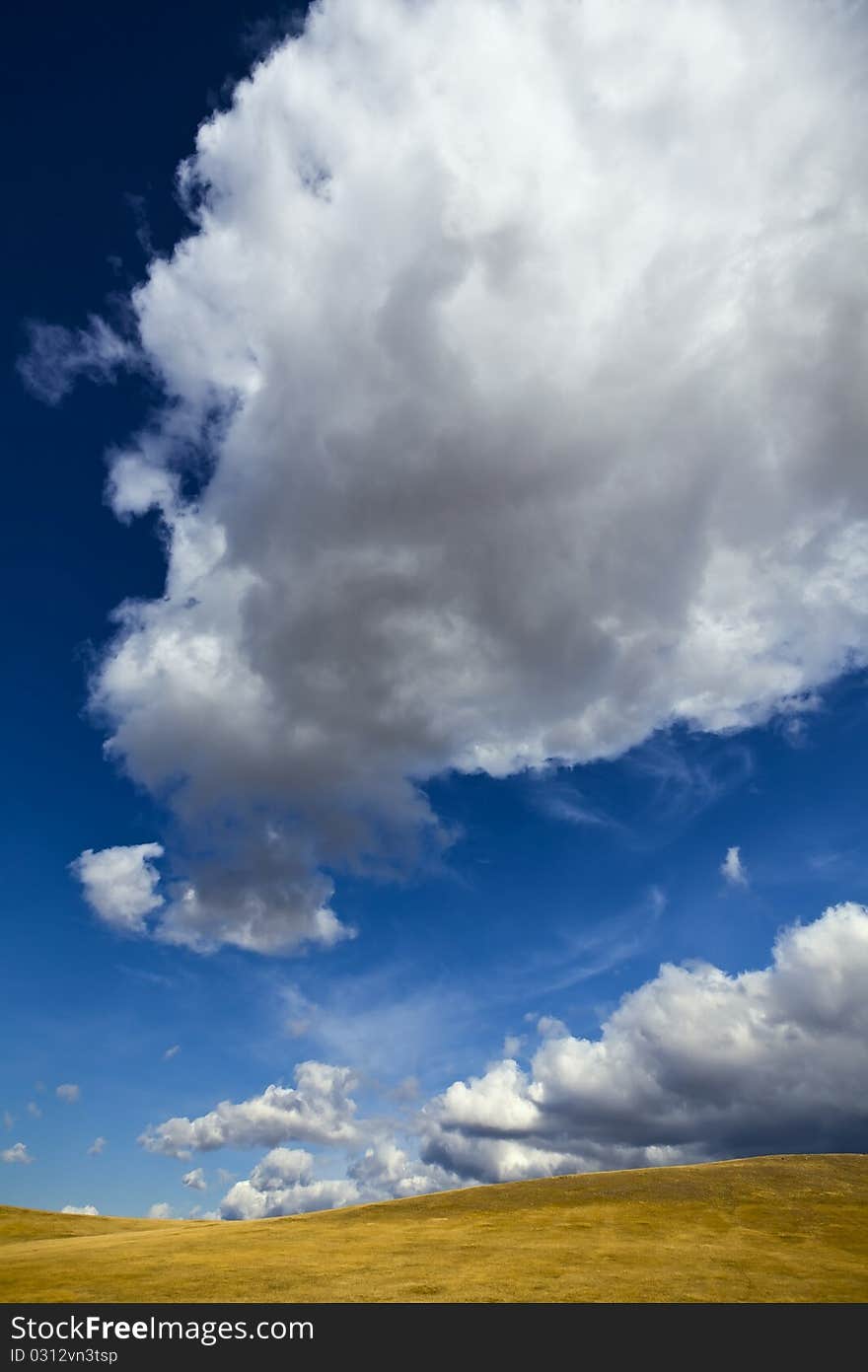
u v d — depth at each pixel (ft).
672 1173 237.25
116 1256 170.50
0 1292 138.21
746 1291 134.41
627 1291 134.21
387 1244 173.68
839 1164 242.58
